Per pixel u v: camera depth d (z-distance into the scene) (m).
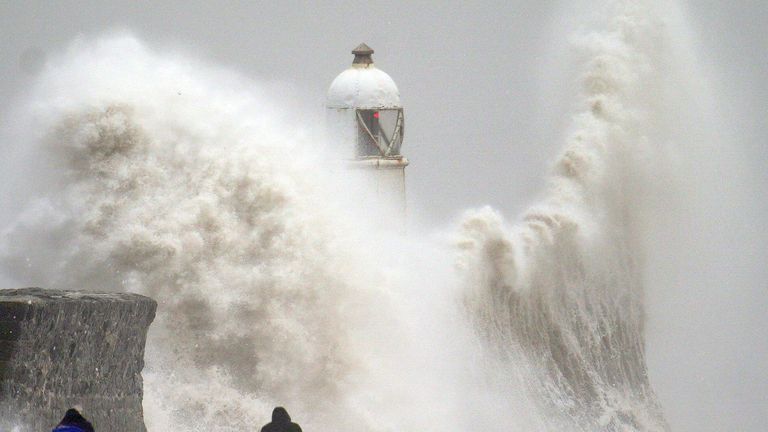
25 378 47.91
